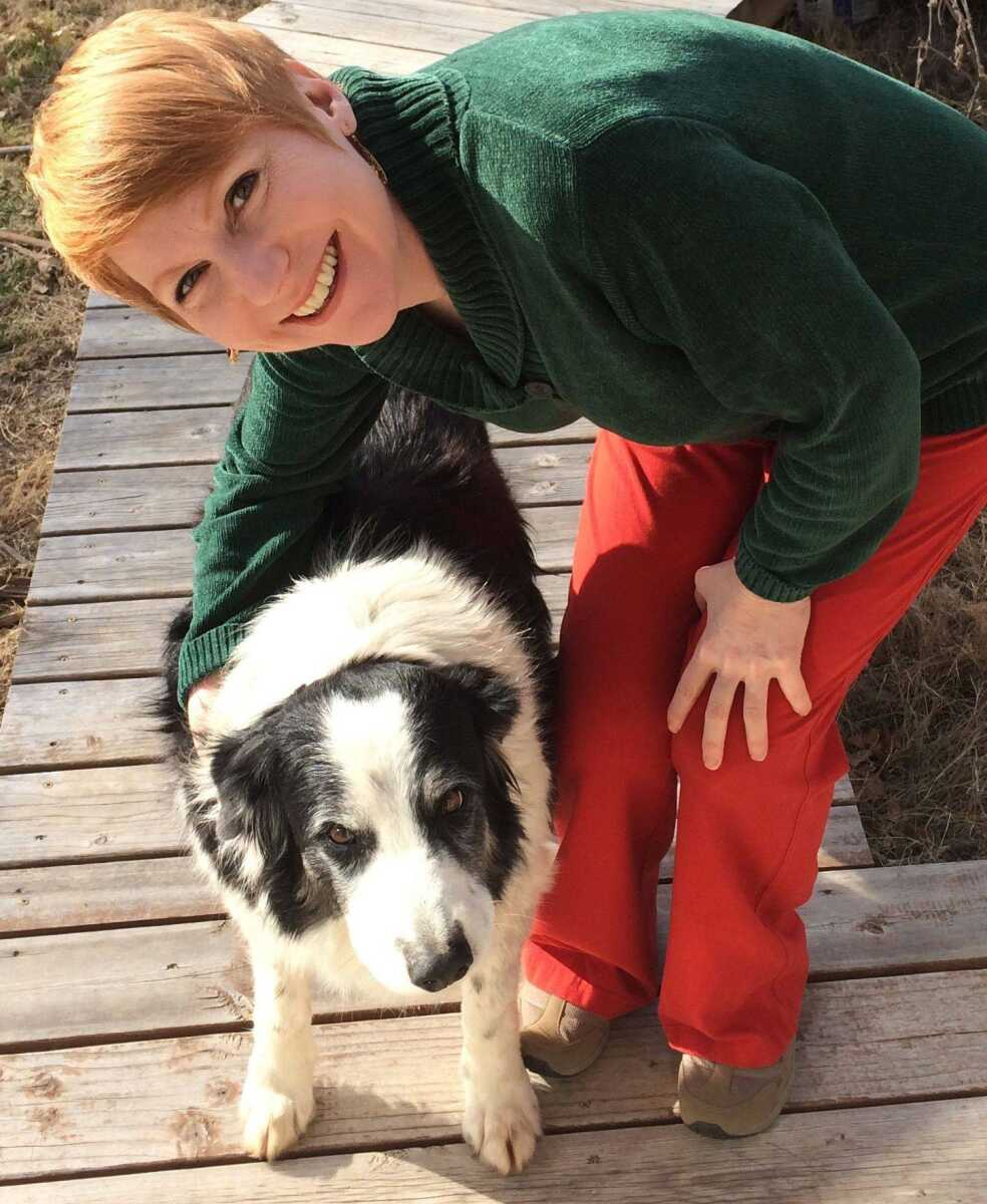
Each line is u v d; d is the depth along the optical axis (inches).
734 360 28.0
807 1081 44.6
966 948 48.4
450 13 99.6
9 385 81.0
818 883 50.8
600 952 42.8
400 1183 42.2
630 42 28.6
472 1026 41.4
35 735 56.6
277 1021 41.9
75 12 116.4
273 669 39.2
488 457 51.7
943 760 58.9
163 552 64.5
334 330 29.5
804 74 29.7
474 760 37.8
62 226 26.5
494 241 28.8
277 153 26.3
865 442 28.5
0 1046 46.2
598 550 40.3
